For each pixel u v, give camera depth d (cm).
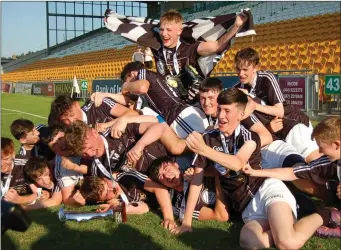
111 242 306
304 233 280
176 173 351
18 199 400
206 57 459
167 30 446
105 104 436
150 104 466
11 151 394
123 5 3105
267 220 306
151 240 306
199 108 441
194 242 303
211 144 331
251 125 370
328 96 990
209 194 359
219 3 2514
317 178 329
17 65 3547
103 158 366
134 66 491
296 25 1585
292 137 430
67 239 313
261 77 432
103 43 2947
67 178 397
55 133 376
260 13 2095
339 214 304
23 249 297
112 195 376
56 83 2130
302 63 1350
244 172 315
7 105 1656
